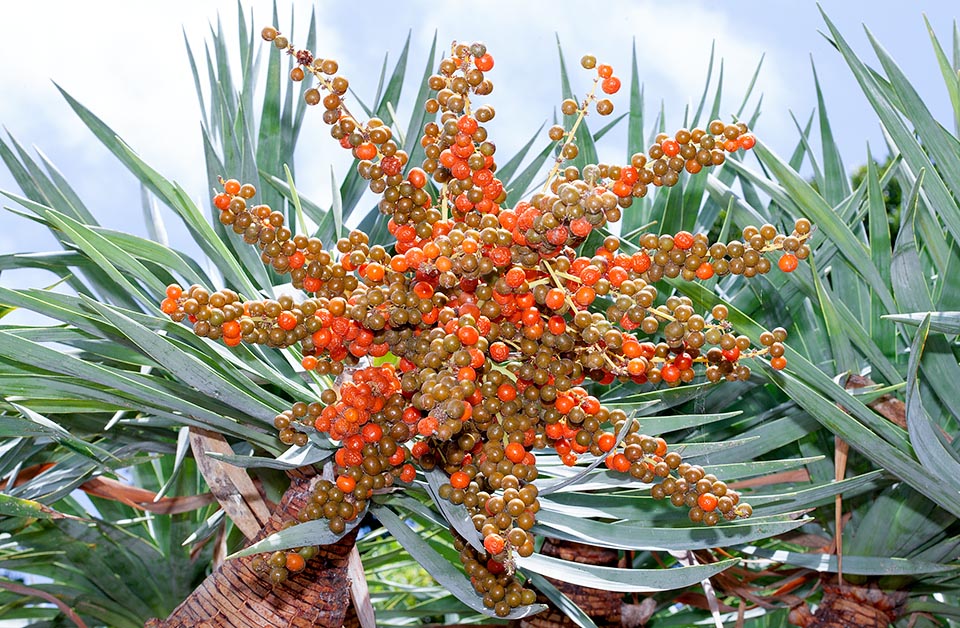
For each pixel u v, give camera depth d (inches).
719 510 35.5
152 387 42.2
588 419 35.5
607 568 39.0
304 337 34.7
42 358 37.8
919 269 48.4
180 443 49.1
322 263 35.0
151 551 60.0
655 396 47.7
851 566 51.9
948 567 51.3
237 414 44.6
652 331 34.2
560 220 32.5
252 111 56.0
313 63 35.5
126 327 35.8
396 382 35.8
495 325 35.0
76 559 59.3
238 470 44.5
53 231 50.3
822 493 46.4
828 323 50.1
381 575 89.0
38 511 41.1
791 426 51.6
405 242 36.4
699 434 55.0
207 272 50.7
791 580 58.8
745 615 65.8
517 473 35.1
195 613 40.8
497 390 35.2
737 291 61.7
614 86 35.9
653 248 34.8
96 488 52.8
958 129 50.3
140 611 62.0
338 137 36.0
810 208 49.8
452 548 66.7
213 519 52.9
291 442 37.3
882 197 52.5
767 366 46.5
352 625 52.6
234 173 52.6
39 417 42.1
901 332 56.8
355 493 35.9
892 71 45.7
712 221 64.4
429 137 36.6
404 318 34.1
